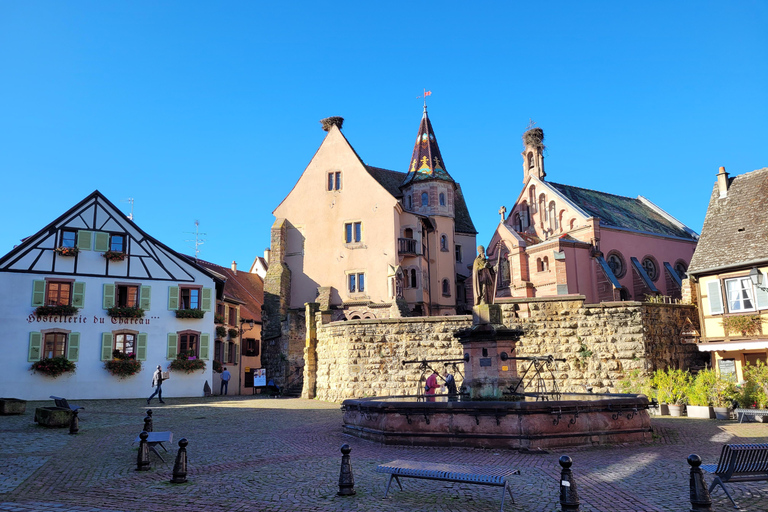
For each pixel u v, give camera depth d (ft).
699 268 92.53
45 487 34.24
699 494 26.89
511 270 147.54
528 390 84.74
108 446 50.24
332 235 144.87
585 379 83.41
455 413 46.39
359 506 29.53
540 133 177.58
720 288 90.22
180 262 121.60
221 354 136.77
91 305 112.88
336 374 96.37
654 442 48.47
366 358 91.56
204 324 121.29
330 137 150.92
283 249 145.18
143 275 117.80
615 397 54.65
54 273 111.24
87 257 114.11
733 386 70.08
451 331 88.28
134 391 113.09
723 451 29.35
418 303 142.92
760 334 84.64
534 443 43.70
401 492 32.68
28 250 110.52
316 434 56.39
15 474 37.96
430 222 153.48
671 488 32.53
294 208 148.77
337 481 35.29
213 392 131.34
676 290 153.79
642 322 83.61
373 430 50.34
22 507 28.76
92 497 31.63
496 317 55.36
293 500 30.81
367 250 141.90
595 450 44.65
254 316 166.09
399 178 178.70
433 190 159.12
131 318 115.03
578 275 139.64
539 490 32.50
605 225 148.46
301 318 126.00
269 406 89.20
